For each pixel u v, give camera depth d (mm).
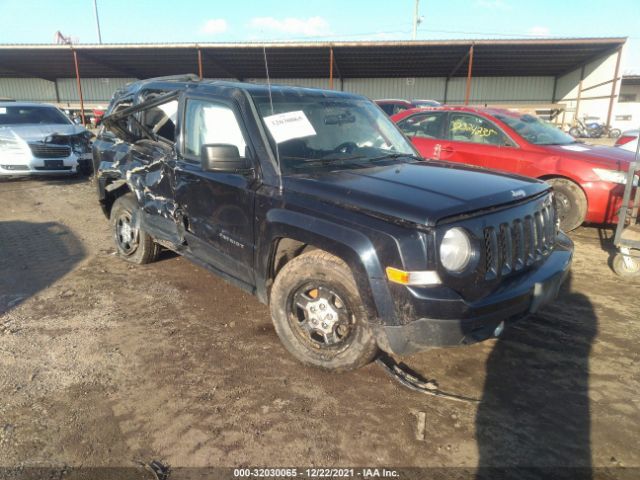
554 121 29906
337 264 2904
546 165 6176
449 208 2629
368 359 2992
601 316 4109
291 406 2859
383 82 30812
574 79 28203
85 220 7211
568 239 3645
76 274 4957
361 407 2859
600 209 5910
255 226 3312
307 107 3793
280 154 3328
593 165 5898
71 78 33000
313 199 2986
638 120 35781
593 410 2863
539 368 3307
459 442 2588
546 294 3004
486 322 2660
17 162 9805
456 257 2600
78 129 10836
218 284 4715
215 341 3613
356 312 2893
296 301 3215
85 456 2451
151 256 5105
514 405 2906
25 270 5066
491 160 6656
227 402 2891
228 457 2459
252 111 3469
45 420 2715
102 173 5234
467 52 24875
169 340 3621
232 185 3457
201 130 3857
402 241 2561
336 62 27047
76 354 3406
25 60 27766
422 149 7312
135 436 2598
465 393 3016
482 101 30625
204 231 3840
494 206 2836
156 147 4438
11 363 3281
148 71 31094
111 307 4180
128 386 3039
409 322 2584
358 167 3479
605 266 5340
